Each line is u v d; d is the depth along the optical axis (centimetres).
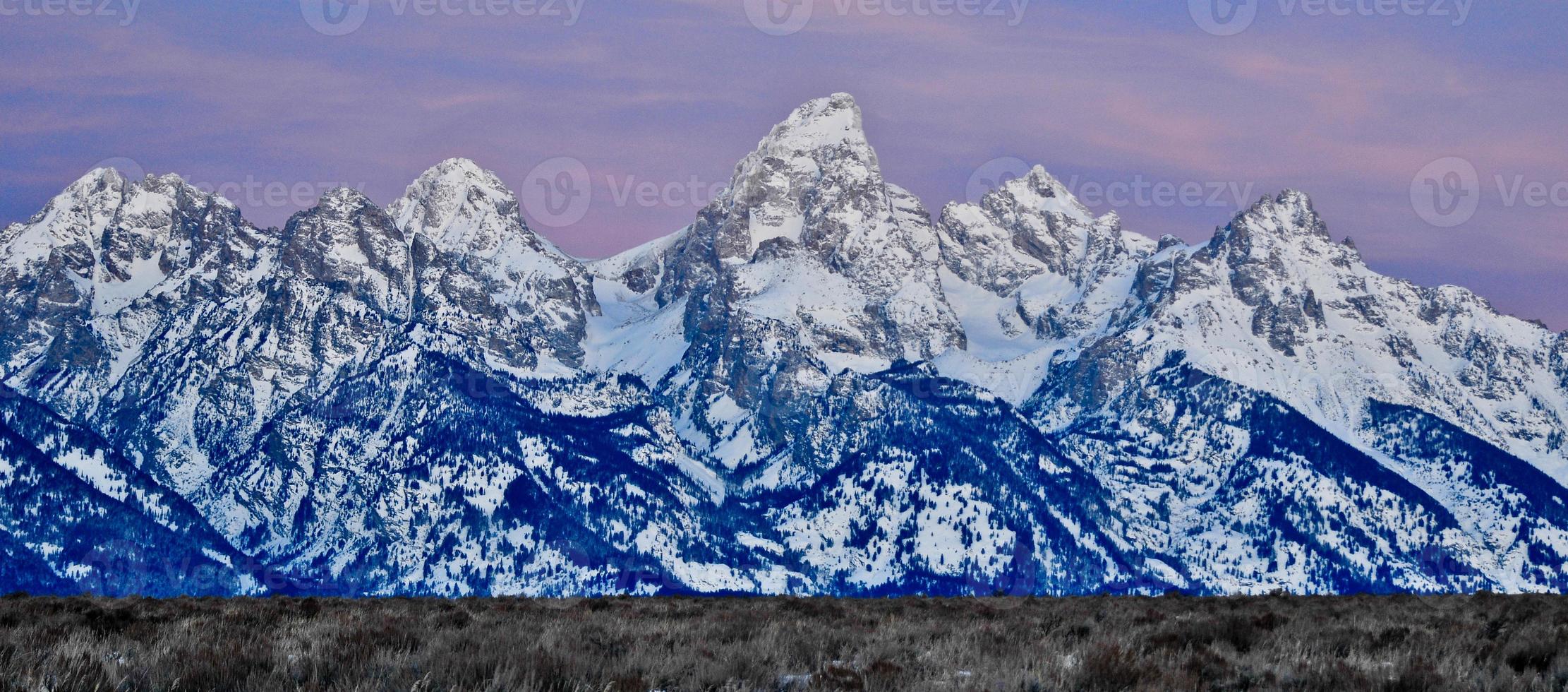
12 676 4866
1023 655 5697
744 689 5262
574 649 5872
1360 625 8088
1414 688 5241
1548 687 5262
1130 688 5103
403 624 7594
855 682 5178
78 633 6359
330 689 4922
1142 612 10144
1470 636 7062
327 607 9819
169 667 5122
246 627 7262
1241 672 5606
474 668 5181
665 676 5384
